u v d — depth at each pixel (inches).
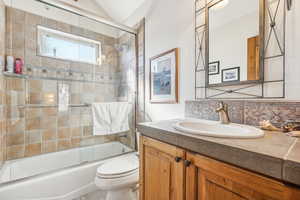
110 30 98.9
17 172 64.9
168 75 62.4
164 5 65.2
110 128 79.1
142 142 40.3
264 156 18.6
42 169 72.6
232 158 21.8
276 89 34.1
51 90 79.5
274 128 31.5
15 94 69.7
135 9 84.6
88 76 91.3
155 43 70.2
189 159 28.2
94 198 62.4
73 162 75.9
